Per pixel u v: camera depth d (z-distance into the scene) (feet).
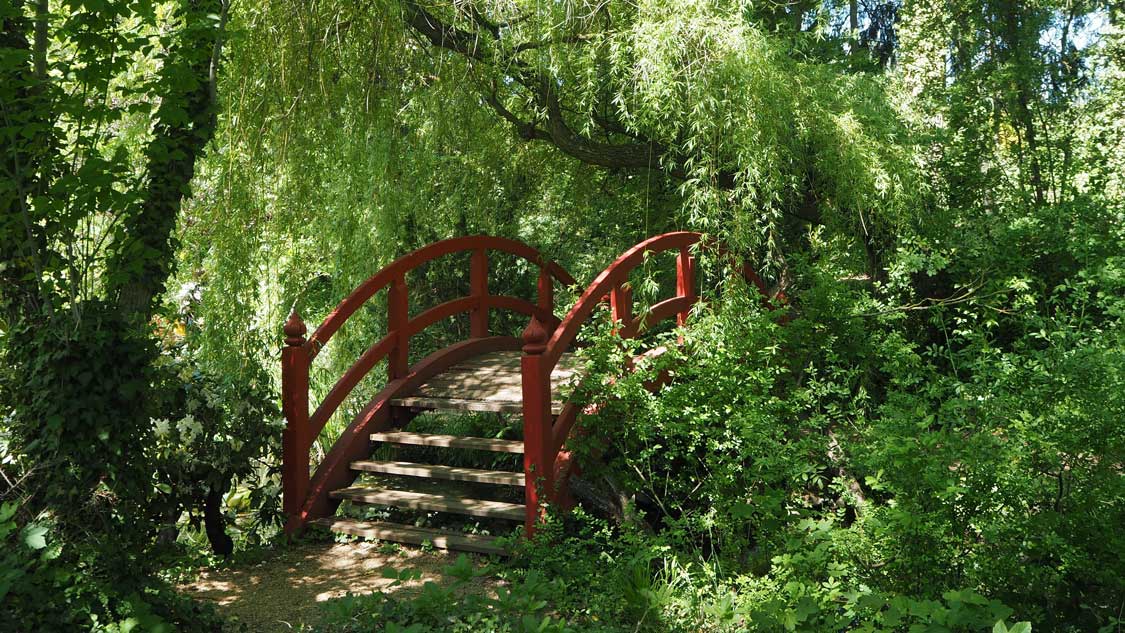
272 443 18.25
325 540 18.29
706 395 19.07
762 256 28.76
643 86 22.33
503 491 21.57
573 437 18.43
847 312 23.57
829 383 19.99
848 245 27.96
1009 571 13.82
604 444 18.78
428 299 31.58
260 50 23.31
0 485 12.56
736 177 22.75
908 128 26.89
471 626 12.91
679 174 28.09
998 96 30.35
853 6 38.99
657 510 20.92
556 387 20.18
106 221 14.94
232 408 17.13
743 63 21.74
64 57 14.03
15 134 12.55
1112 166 28.32
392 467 19.07
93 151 13.07
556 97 27.14
